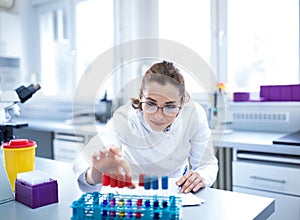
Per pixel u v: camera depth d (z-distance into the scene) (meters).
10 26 3.54
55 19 3.57
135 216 0.69
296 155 1.57
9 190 0.89
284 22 2.16
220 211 0.78
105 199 0.74
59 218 0.75
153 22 2.73
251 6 2.29
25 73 3.63
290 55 2.15
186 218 0.73
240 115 2.28
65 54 3.46
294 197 1.54
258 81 2.30
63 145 2.54
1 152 0.98
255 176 1.65
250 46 2.32
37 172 0.92
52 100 3.50
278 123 2.14
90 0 3.12
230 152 1.79
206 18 2.48
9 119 1.37
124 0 2.87
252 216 0.75
